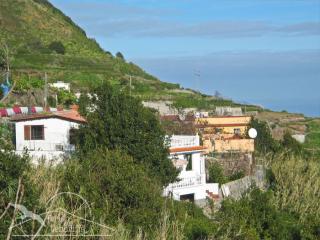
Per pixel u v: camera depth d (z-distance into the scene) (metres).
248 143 53.94
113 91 35.94
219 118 59.59
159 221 18.97
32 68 86.94
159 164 34.12
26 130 41.34
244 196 29.72
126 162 22.98
